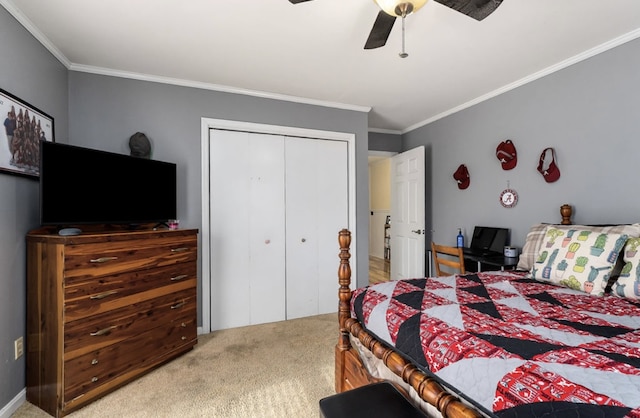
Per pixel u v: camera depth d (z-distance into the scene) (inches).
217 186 116.2
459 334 41.1
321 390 75.8
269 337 108.5
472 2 51.0
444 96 125.5
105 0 66.9
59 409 65.7
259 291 122.5
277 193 125.5
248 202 120.8
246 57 92.8
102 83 99.7
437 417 40.8
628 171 81.0
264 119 120.9
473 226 131.6
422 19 74.4
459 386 35.7
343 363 67.6
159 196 96.8
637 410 24.3
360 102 131.9
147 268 83.0
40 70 80.2
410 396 47.5
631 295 58.3
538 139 104.1
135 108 103.3
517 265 96.6
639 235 66.0
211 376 82.2
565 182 96.3
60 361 66.1
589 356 32.9
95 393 71.0
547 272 70.6
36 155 77.2
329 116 132.3
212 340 105.8
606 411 24.8
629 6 69.4
